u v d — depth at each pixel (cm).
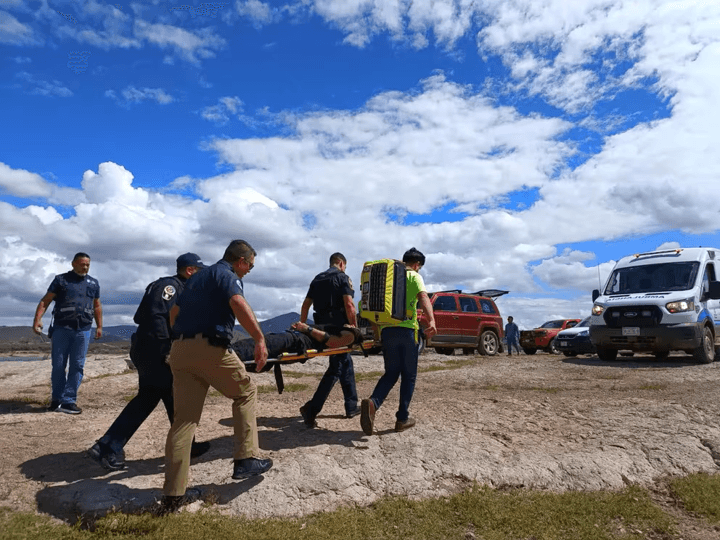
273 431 538
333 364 562
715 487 418
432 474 427
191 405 376
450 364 1369
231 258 407
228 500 381
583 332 1759
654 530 367
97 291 698
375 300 510
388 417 591
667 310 1208
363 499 395
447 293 1752
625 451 481
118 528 338
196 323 374
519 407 640
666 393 741
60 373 666
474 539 347
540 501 394
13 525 337
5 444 494
